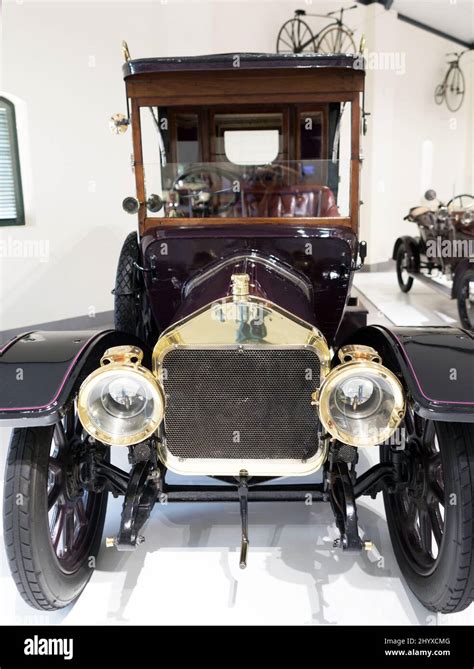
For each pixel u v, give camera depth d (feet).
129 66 6.73
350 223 7.41
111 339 5.92
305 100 6.92
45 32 15.40
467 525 4.71
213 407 5.11
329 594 5.90
